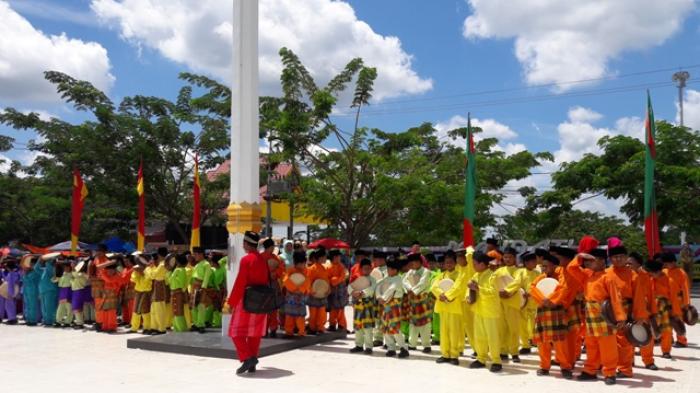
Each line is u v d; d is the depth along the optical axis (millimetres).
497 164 23922
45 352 11781
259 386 8570
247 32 12766
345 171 23766
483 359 9945
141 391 8297
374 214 23609
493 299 9688
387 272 11727
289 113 22016
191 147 28781
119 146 27453
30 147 27562
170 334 12953
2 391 8398
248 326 9344
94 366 10211
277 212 33875
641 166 23453
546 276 9602
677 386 8523
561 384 8680
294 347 11938
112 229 31391
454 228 22250
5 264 17500
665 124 24812
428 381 8891
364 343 11516
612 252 8688
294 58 22766
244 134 12617
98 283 15070
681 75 36500
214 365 10234
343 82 23547
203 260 14031
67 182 28688
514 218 26297
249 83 12695
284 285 12469
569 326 9266
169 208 28703
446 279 10422
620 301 8492
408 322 12203
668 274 11594
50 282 16469
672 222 24266
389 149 24672
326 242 20781
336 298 13586
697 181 22453
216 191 30516
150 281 14516
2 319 17469
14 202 32656
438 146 26859
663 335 10766
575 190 25422
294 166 24297
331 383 8750
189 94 29422
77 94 26781
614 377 8703
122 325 16047
